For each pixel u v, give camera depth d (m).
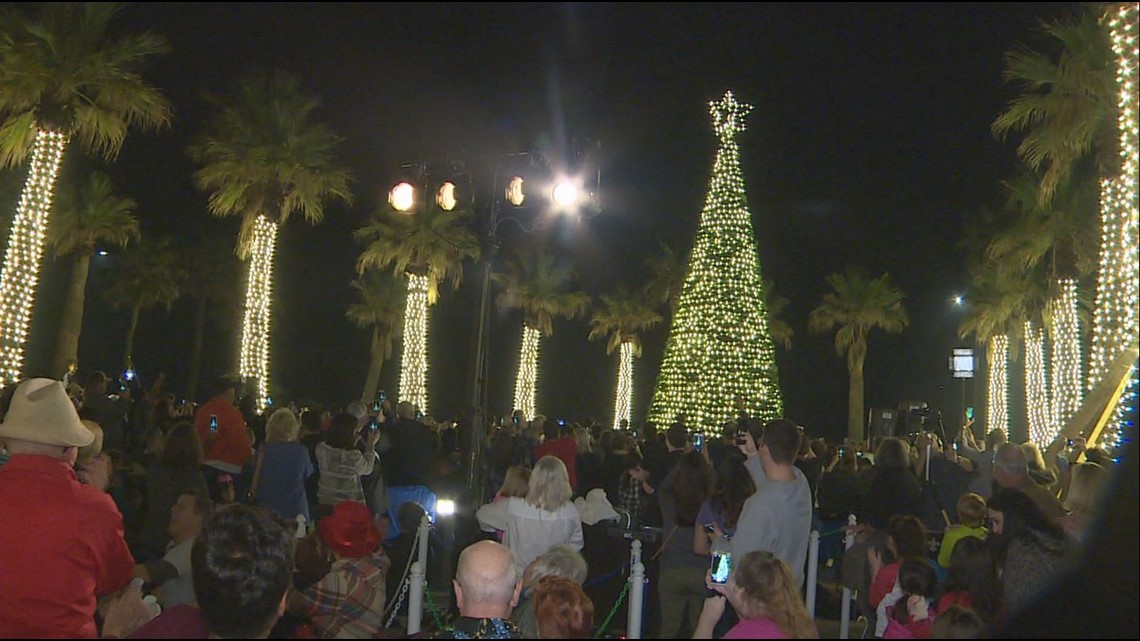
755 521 5.83
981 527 7.62
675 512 7.70
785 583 4.44
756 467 6.59
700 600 7.41
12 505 4.34
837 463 14.93
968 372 22.38
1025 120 19.91
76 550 4.39
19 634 4.25
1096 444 10.81
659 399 29.72
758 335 28.84
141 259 42.62
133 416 15.35
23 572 4.27
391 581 9.83
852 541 9.80
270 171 25.77
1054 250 27.33
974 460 14.52
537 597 4.70
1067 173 19.91
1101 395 11.35
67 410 4.58
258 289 26.30
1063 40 18.73
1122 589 2.88
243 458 10.08
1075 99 18.39
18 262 19.67
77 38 19.72
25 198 19.80
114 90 20.00
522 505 7.05
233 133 26.09
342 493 9.28
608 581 9.17
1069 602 2.94
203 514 5.93
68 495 4.47
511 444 13.07
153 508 7.38
